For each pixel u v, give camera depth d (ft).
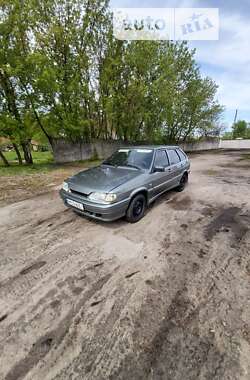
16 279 8.20
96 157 49.62
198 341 5.76
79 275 8.47
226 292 7.62
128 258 9.64
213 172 32.50
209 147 98.22
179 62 58.59
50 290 7.66
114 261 9.40
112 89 42.96
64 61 38.42
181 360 5.27
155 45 43.73
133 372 5.00
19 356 5.36
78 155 46.44
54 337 5.87
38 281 8.11
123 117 46.32
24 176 27.96
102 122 48.98
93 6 37.99
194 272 8.73
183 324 6.29
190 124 75.46
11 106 34.55
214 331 6.05
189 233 12.13
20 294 7.44
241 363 5.19
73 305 6.98
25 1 32.22
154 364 5.18
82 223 13.28
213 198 18.70
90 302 7.12
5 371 5.02
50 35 35.53
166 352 5.47
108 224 13.12
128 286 7.88
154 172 14.58
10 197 18.85
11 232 12.16
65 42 36.78
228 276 8.50
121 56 42.70
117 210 11.51
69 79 38.63
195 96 68.13
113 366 5.14
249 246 10.80
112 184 11.85
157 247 10.59
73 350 5.52
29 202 17.43
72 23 36.60
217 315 6.60
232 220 13.97
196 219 14.08
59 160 43.73
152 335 5.94
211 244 10.96
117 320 6.42
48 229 12.50
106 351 5.50
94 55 41.93
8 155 75.36
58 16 35.70
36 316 6.54
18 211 15.43
